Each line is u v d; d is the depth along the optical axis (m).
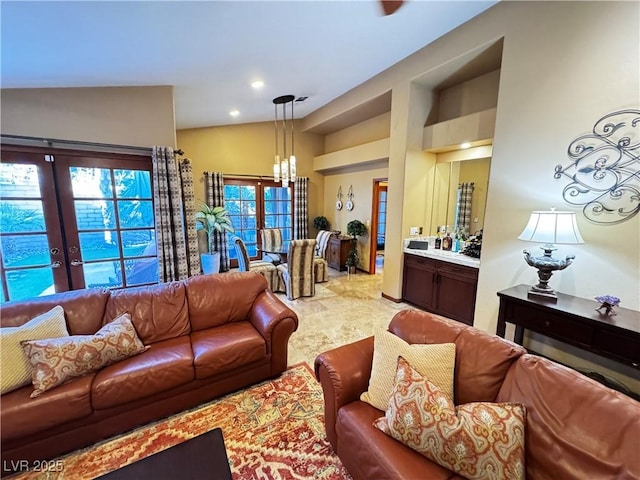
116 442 1.69
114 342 1.81
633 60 1.87
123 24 1.95
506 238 2.65
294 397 2.10
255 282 2.65
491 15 2.63
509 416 1.11
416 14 2.62
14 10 1.57
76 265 3.13
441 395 1.21
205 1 1.88
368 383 1.55
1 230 2.74
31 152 2.82
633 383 2.08
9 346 1.58
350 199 6.16
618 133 1.96
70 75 2.61
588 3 2.03
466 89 3.59
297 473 1.51
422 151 3.88
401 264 4.02
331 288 4.85
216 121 5.27
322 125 5.86
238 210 6.09
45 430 1.50
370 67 3.73
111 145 3.17
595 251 2.13
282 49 2.80
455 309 3.35
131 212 3.43
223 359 1.98
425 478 1.06
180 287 2.39
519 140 2.49
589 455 0.95
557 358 2.46
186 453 1.20
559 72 2.21
